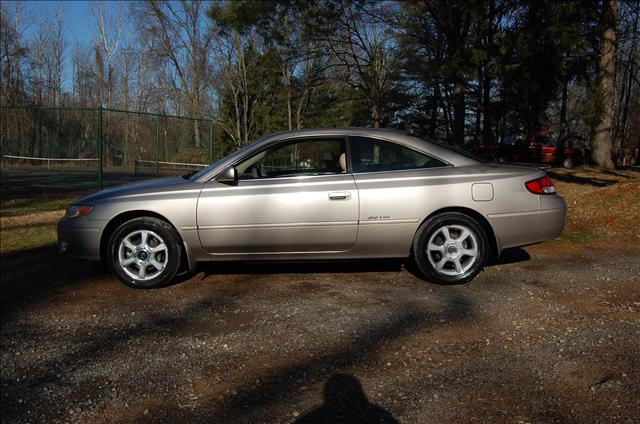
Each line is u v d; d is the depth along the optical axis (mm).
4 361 3127
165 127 18172
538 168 4734
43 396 2701
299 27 15156
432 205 4395
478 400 2502
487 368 2832
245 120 31172
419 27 15625
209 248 4500
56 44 37156
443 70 13281
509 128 31688
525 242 4535
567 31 12523
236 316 3770
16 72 31578
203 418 2436
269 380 2785
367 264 5199
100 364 3049
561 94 18031
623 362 2844
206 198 4445
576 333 3266
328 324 3557
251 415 2441
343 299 4090
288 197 4398
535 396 2523
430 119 32781
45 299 4316
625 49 16875
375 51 19141
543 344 3119
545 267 4934
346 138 4641
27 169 17031
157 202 4484
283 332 3439
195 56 36344
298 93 24281
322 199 4379
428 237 4414
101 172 10930
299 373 2852
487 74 13562
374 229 4406
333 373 2838
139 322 3711
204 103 36156
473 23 13289
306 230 4410
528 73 13359
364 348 3150
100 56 39844
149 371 2939
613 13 14070
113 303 4172
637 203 7566
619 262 5070
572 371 2764
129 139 18078
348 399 2553
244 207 4422
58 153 17266
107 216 4535
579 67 15156
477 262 4430
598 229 6758
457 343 3176
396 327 3467
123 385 2789
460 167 4547
